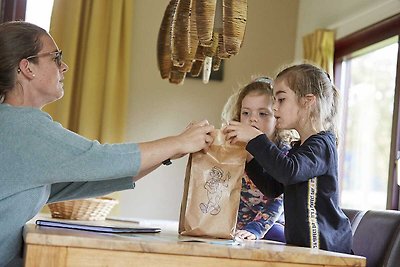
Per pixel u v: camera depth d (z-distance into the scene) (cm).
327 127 226
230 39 208
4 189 170
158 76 503
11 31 191
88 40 479
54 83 196
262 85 280
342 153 469
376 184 434
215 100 508
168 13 243
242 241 189
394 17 401
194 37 222
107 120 475
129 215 492
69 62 473
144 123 498
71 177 172
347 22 453
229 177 189
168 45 246
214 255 155
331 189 207
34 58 193
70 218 258
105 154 173
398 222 235
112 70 478
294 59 519
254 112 275
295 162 193
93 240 149
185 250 154
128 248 151
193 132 187
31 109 178
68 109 473
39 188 177
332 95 229
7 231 174
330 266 162
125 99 483
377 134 435
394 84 408
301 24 515
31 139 171
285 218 210
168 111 502
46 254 148
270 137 275
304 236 201
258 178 224
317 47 465
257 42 516
